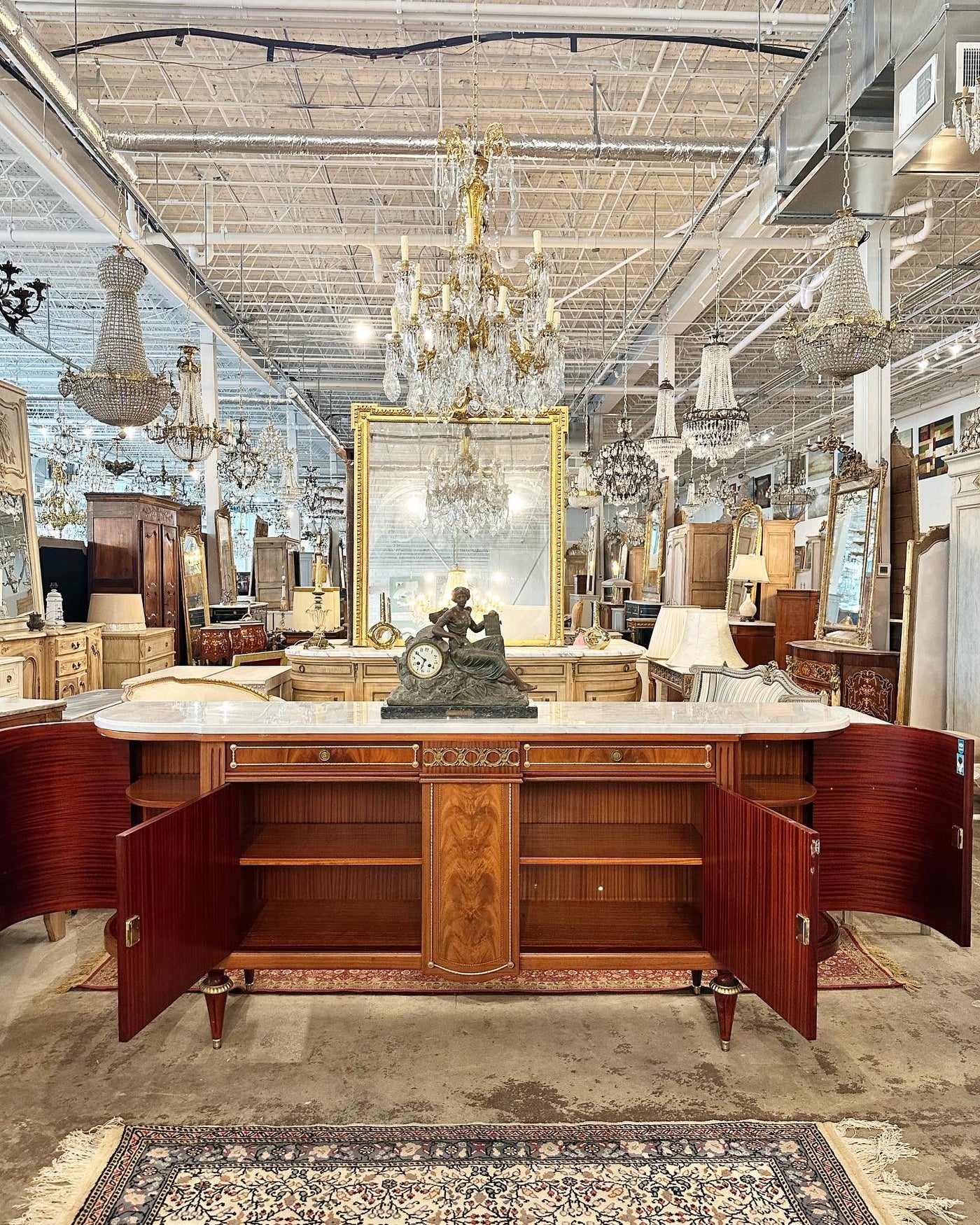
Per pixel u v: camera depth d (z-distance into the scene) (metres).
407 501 5.43
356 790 2.98
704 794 2.58
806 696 3.10
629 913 2.84
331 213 9.12
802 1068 2.34
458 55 6.14
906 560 5.97
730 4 5.75
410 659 2.69
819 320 4.39
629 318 11.13
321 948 2.55
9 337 12.80
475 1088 2.23
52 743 2.94
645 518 13.11
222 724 2.55
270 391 16.22
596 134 5.89
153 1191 1.84
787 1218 1.77
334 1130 2.05
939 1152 1.98
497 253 4.34
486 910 2.52
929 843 2.90
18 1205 1.80
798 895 2.09
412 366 4.23
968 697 5.35
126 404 4.70
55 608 6.64
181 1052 2.41
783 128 5.54
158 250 8.65
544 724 2.56
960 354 11.62
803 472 18.61
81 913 3.47
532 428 5.44
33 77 4.71
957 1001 2.73
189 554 9.84
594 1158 1.96
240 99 6.84
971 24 3.63
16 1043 2.45
